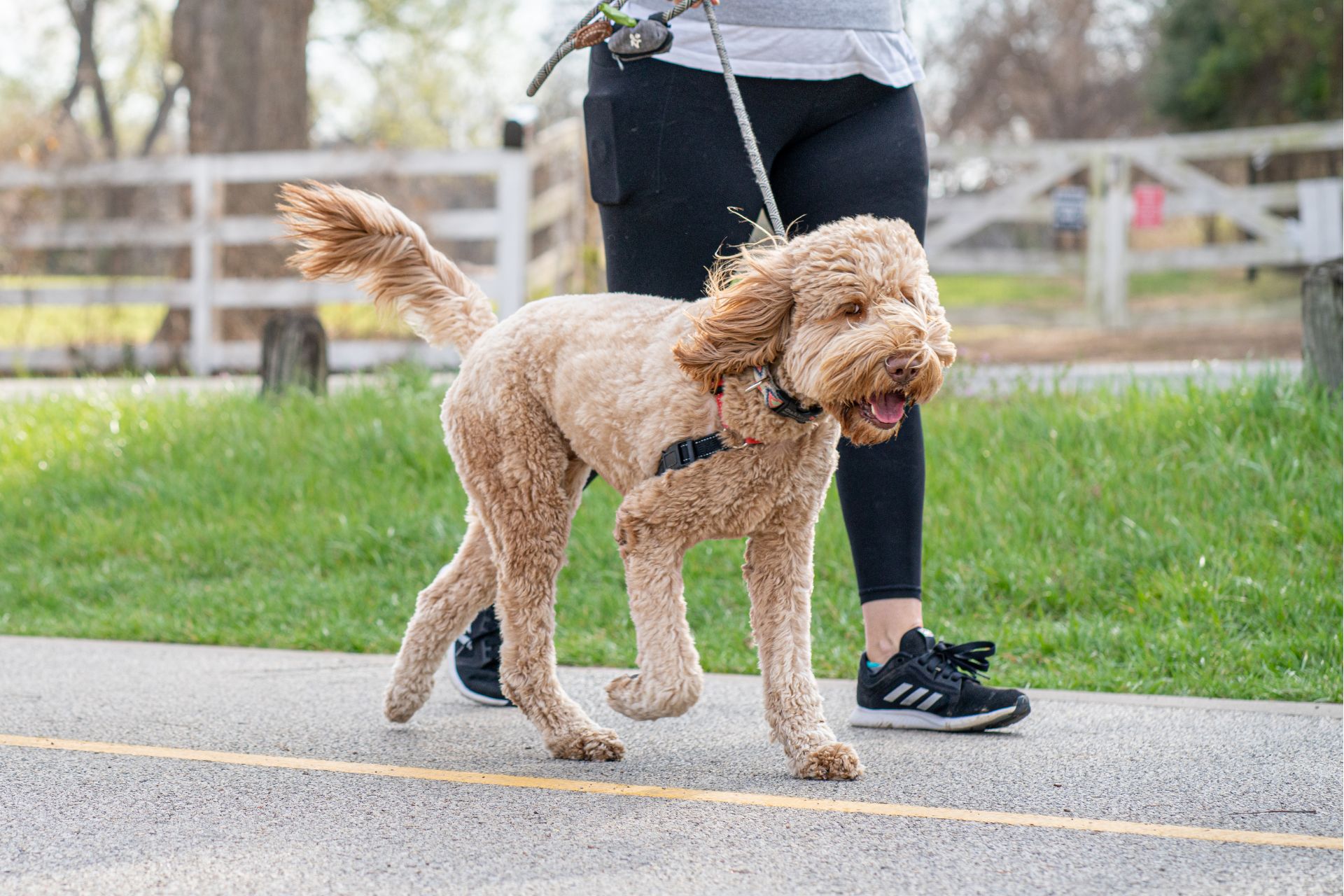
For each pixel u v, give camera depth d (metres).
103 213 11.35
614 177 3.30
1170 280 19.45
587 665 4.18
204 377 10.78
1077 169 13.93
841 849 2.34
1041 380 6.50
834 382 2.57
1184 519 4.99
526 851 2.34
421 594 3.37
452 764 2.95
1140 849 2.33
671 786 2.75
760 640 2.92
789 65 3.25
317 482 6.32
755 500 2.76
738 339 2.66
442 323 3.44
